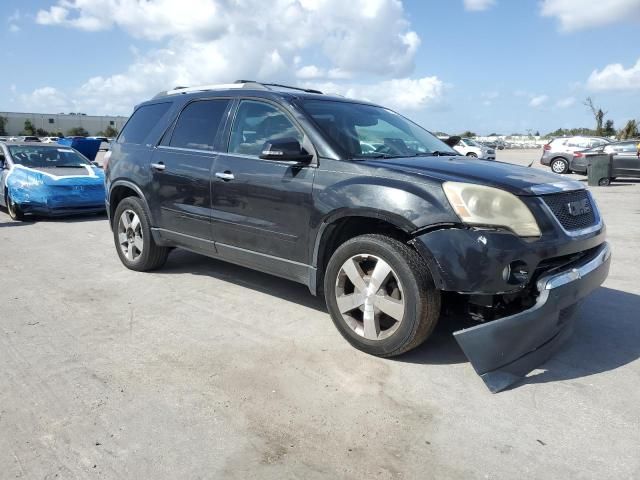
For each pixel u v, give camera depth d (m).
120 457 2.54
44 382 3.26
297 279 4.15
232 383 3.26
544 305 3.10
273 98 4.39
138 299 4.85
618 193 14.41
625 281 5.51
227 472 2.44
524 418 2.90
